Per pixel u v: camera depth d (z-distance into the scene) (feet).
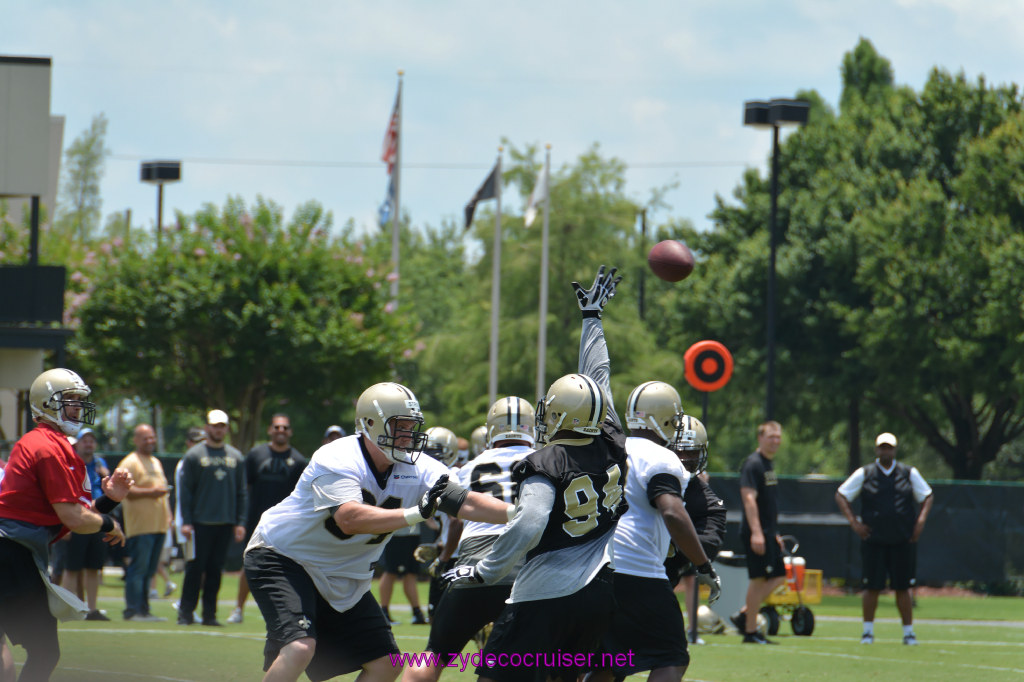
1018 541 275.18
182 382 367.25
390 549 171.53
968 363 422.82
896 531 161.48
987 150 429.79
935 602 265.54
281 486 161.27
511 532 66.23
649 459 78.89
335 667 75.97
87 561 158.81
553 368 465.88
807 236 478.18
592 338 82.69
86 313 352.69
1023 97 476.54
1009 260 404.57
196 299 346.74
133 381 362.12
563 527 68.08
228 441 380.78
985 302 427.74
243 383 360.28
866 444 642.63
